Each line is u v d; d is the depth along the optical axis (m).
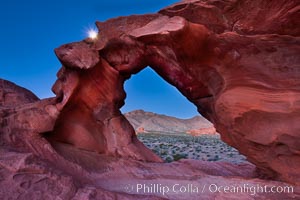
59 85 10.11
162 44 9.02
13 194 4.83
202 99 9.72
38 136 8.36
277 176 7.90
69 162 8.25
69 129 10.27
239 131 7.96
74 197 5.29
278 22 7.00
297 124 6.69
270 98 7.18
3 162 5.70
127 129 12.15
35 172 5.66
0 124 7.88
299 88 6.78
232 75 8.00
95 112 11.21
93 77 10.58
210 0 7.75
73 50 9.78
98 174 8.48
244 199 6.26
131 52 10.18
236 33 7.61
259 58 7.45
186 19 8.48
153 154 12.17
